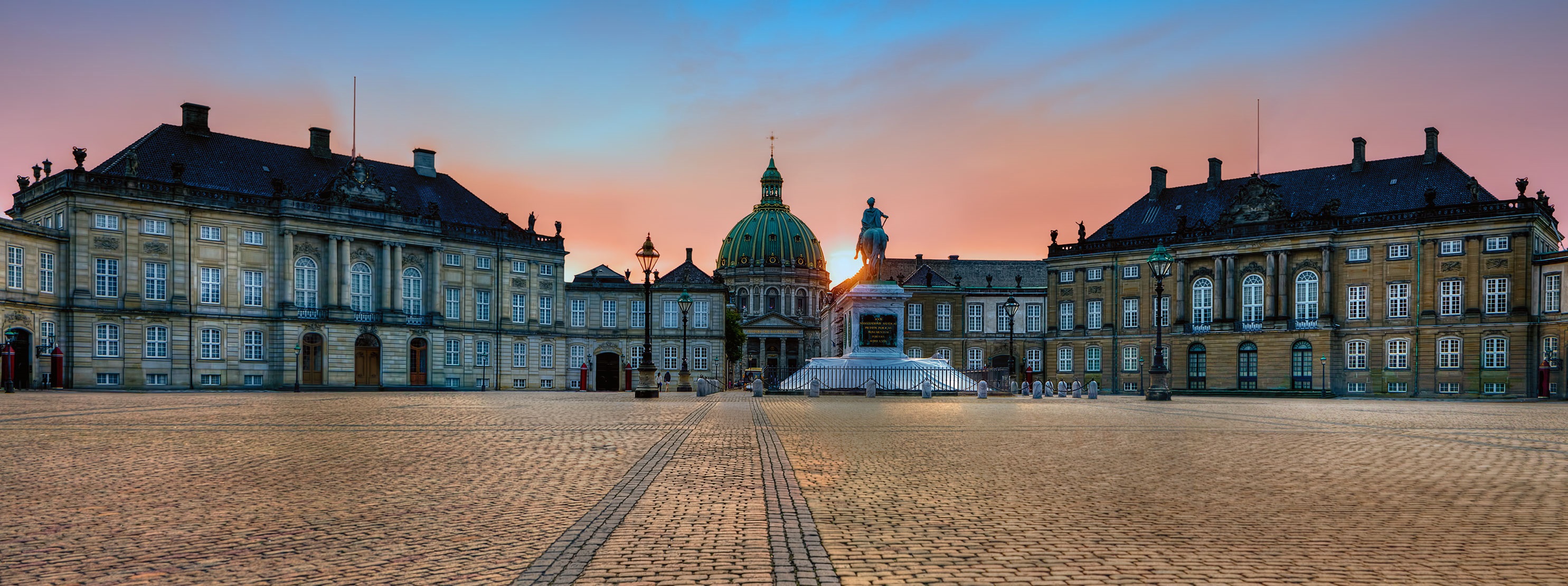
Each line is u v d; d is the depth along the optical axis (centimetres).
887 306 5950
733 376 15238
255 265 8244
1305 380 8706
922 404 4216
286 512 1220
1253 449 2050
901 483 1481
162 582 877
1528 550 1018
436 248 9250
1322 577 903
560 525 1135
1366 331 8488
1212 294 9344
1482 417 3638
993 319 11388
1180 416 3378
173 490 1386
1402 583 884
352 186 8712
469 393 6788
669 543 1031
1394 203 8606
